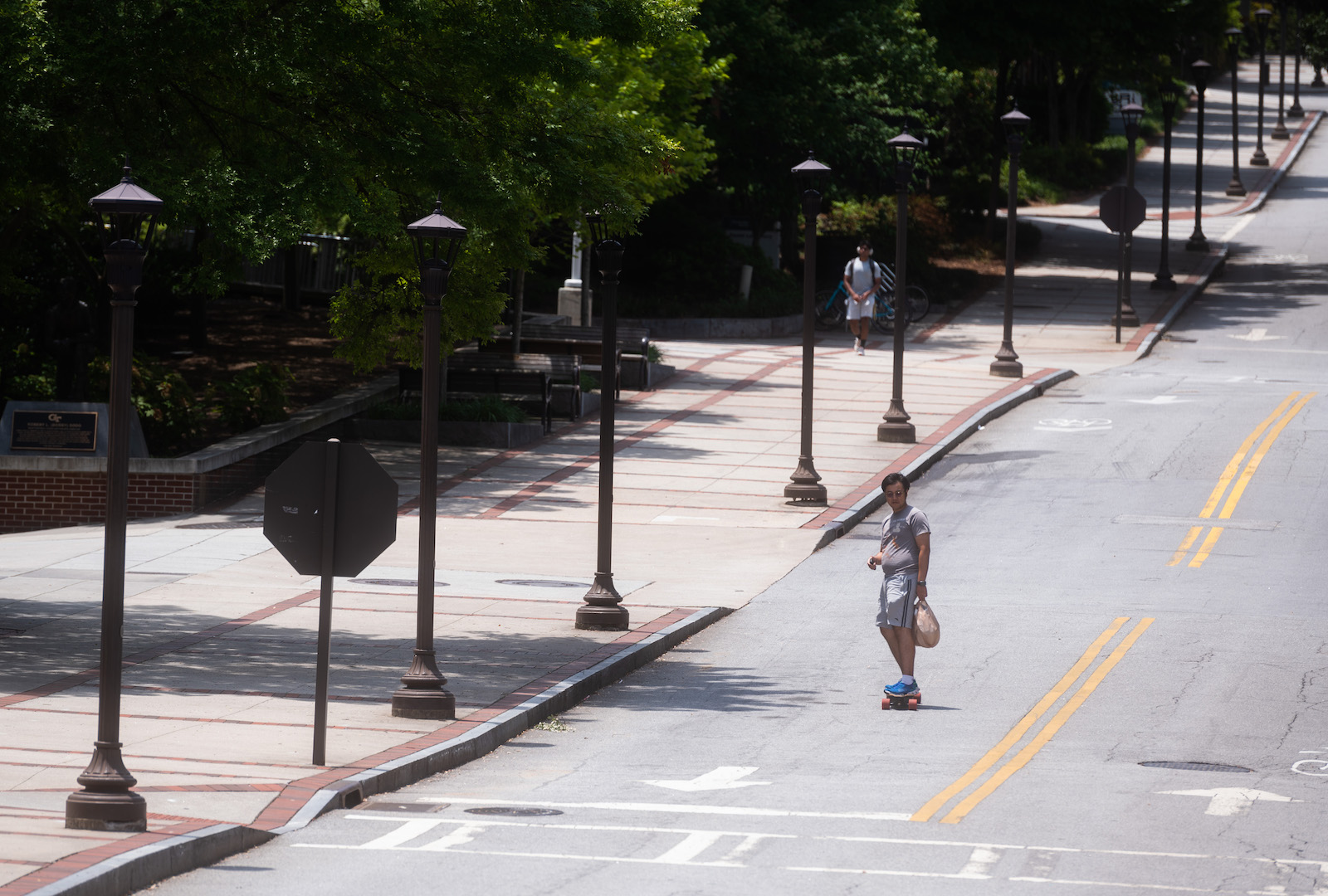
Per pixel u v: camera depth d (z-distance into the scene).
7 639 35.91
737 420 68.06
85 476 53.03
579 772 26.80
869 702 32.44
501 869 20.22
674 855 20.97
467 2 38.25
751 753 28.25
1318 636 37.56
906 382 75.75
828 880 19.70
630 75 64.38
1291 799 24.83
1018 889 19.44
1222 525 49.84
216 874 19.91
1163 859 21.02
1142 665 35.03
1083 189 162.88
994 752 28.22
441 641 36.69
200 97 37.38
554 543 49.03
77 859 19.06
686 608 41.09
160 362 67.75
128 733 27.48
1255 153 183.38
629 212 38.62
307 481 25.89
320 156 36.47
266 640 36.38
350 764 25.80
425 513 30.02
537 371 69.00
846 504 53.75
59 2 35.69
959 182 129.88
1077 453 60.84
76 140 36.62
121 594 21.22
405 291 59.31
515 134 39.28
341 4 36.91
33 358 62.91
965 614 40.16
